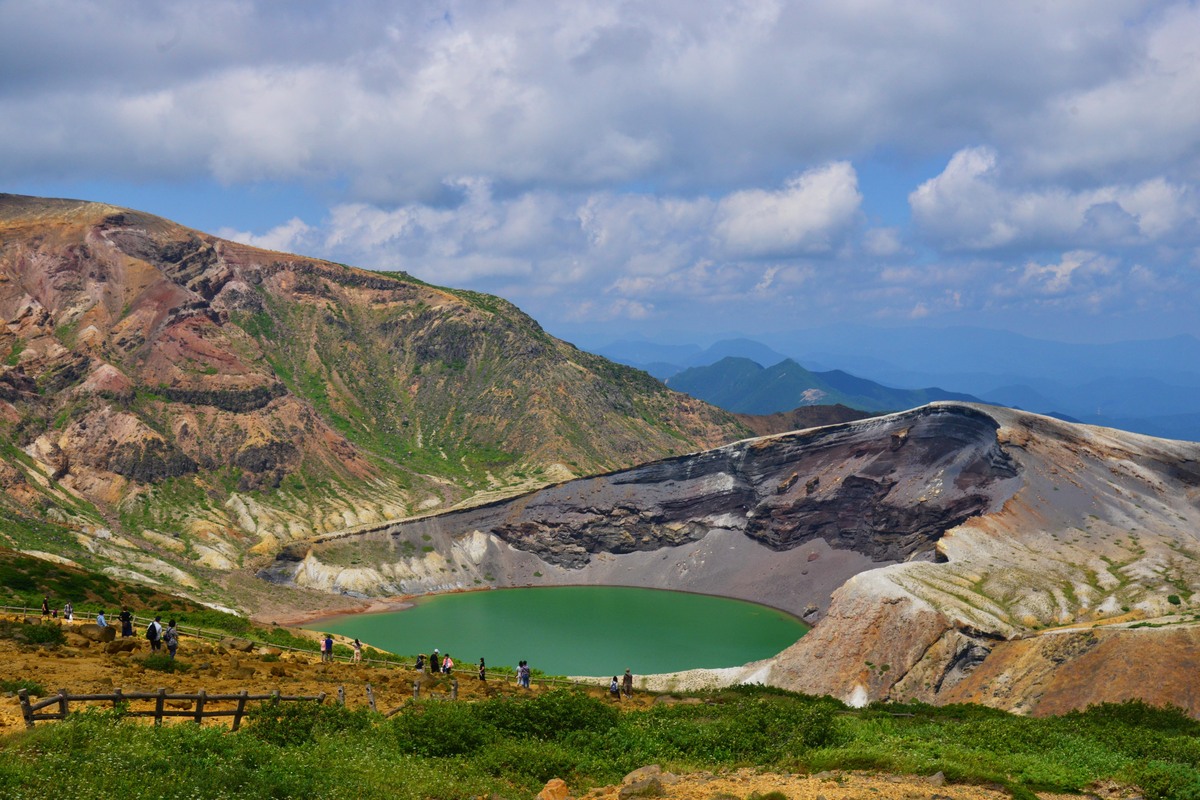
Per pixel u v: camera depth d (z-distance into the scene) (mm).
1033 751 38562
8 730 28156
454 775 29156
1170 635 102938
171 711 34000
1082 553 156250
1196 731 60969
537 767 31234
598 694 63969
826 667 124500
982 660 119062
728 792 27688
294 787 25156
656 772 29906
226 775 24750
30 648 46250
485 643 160750
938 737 41344
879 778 30422
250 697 33594
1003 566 150250
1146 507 171750
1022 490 174125
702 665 145000
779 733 37469
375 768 28125
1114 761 36656
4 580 80250
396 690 49344
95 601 81938
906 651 122188
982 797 28859
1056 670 107812
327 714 33531
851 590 135250
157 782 23688
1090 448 188875
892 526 196375
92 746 25203
